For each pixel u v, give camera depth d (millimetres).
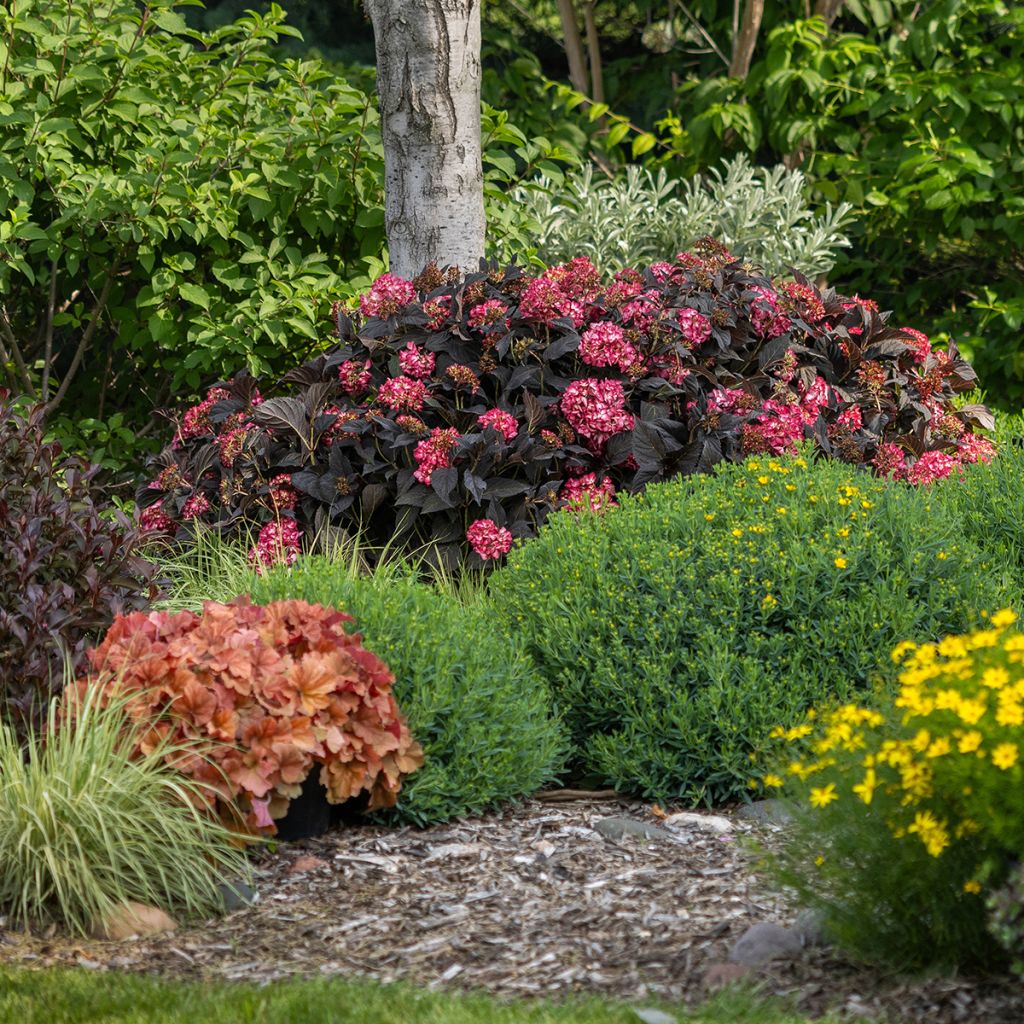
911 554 5160
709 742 4941
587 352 6633
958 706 3191
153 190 7848
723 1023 3158
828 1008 3252
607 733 5191
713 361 6965
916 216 11273
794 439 6406
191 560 6586
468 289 6859
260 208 8148
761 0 11961
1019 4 11859
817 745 3676
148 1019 3291
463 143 7641
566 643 5156
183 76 8812
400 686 4859
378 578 5625
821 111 11562
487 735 4867
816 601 5035
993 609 5152
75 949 3855
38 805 4121
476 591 6293
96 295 8945
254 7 14156
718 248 7473
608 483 6574
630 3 14109
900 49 11766
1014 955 3271
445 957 3707
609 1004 3328
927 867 3311
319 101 8766
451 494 6414
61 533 5070
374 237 8641
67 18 8117
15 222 7711
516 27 14734
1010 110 10562
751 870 3869
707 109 11719
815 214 11266
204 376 8953
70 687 4477
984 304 10688
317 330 8336
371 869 4359
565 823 4742
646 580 5215
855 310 7617
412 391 6586
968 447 7492
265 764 4344
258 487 6684
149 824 4148
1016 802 3059
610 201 10148
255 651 4539
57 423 8430
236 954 3791
